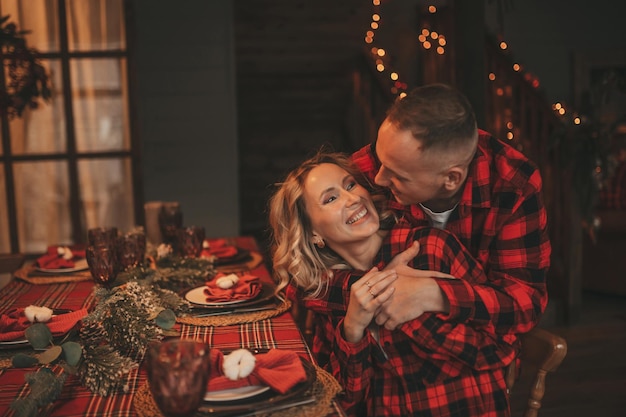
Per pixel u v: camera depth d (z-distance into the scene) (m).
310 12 7.53
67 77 4.27
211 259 2.44
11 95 3.34
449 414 1.46
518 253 1.50
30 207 4.33
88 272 2.45
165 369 1.00
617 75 7.05
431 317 1.43
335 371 1.56
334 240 1.55
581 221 4.41
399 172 1.38
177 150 5.06
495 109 5.85
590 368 3.60
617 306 4.81
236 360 1.23
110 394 1.30
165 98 5.01
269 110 7.97
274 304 1.91
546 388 3.33
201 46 5.00
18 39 3.35
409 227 1.59
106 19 4.28
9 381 1.38
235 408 1.15
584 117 4.59
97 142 4.35
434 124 1.31
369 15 7.74
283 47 7.62
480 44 4.05
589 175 4.30
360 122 7.90
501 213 1.51
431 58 7.99
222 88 5.05
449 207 1.58
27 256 4.35
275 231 1.64
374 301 1.40
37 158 4.29
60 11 4.22
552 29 7.23
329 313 1.60
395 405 1.49
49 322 1.61
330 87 7.93
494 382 1.48
